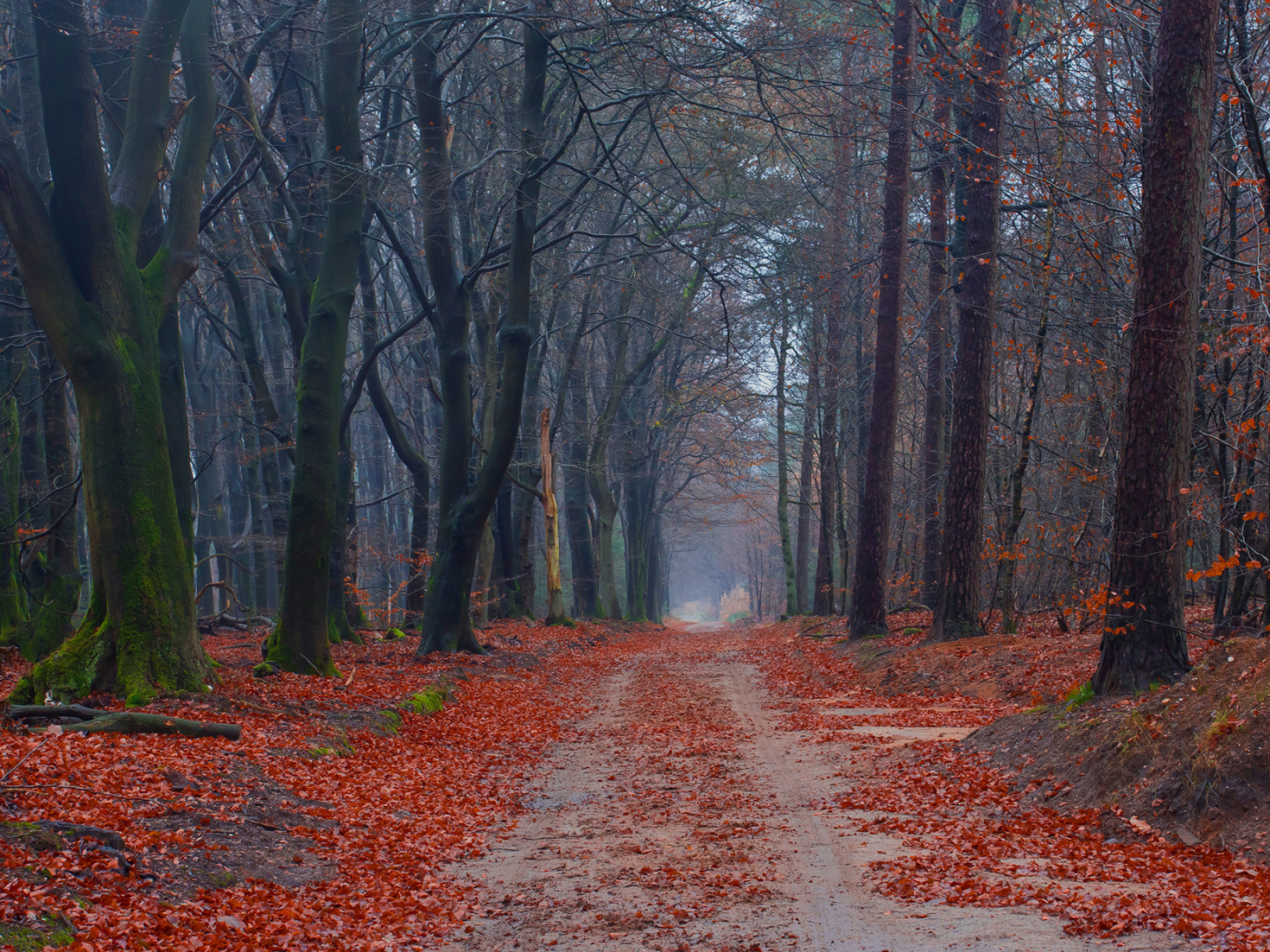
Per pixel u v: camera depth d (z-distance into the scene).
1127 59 15.27
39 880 5.55
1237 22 13.01
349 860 7.71
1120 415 17.28
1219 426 13.82
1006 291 21.83
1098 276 17.03
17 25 20.11
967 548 19.48
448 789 10.79
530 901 6.99
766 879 7.25
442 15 19.39
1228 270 14.05
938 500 27.14
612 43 18.62
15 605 19.14
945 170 24.28
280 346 31.09
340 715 12.98
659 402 44.47
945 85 18.31
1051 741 10.07
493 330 29.95
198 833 7.29
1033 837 8.05
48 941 4.80
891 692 17.30
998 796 9.41
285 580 16.69
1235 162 14.84
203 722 10.57
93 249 12.03
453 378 22.27
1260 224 12.69
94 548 12.12
